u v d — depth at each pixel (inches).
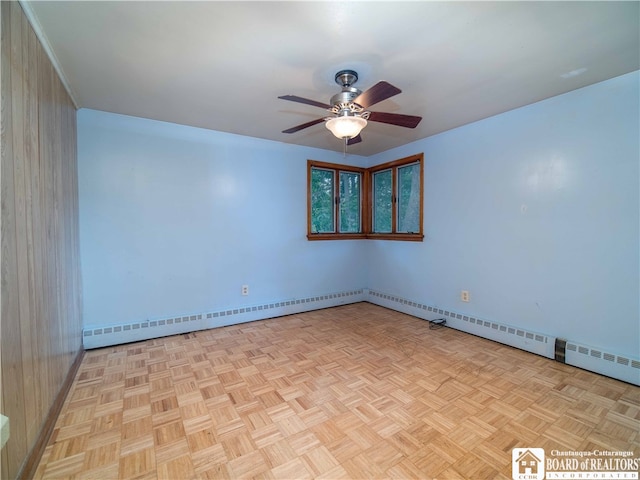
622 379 82.6
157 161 114.9
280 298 145.9
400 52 68.4
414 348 107.0
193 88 86.7
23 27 53.8
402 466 54.6
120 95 91.4
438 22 58.2
